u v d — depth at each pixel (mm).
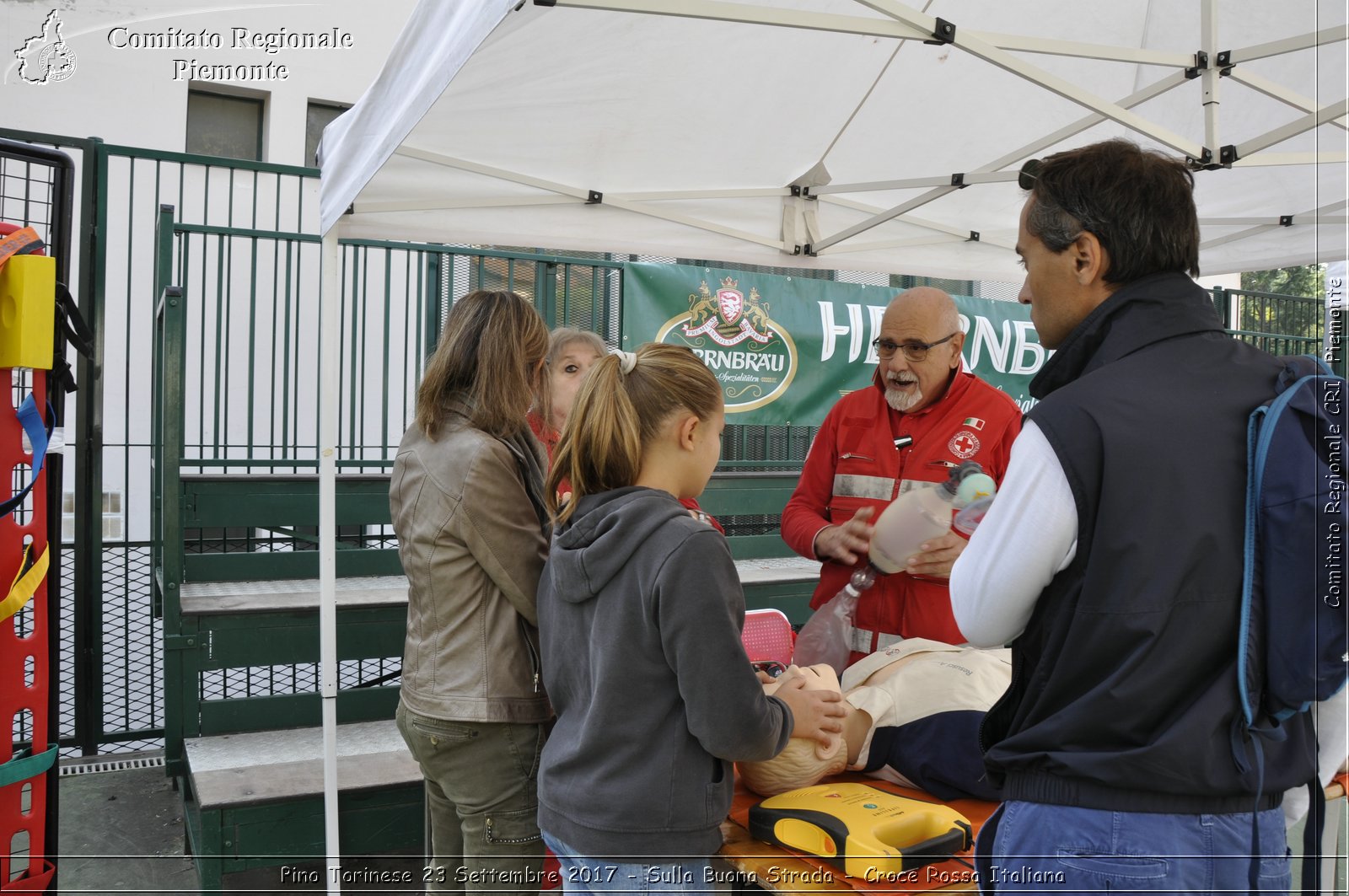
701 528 1438
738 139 2930
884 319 2477
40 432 1990
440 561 1918
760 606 4125
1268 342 5562
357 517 3850
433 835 2115
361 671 4184
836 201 3438
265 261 5203
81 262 4090
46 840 2113
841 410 2680
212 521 3629
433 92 1790
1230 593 1103
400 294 5199
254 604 3406
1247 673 1092
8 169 4414
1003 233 3658
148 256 5035
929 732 1805
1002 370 5215
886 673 1951
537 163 2889
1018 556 1170
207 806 2680
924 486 2463
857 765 1851
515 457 1964
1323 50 2180
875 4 1721
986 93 2715
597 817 1444
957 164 3145
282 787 2811
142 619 4727
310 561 3912
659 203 3252
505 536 1879
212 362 5059
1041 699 1185
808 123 2883
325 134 2658
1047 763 1167
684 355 1596
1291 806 1341
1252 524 1104
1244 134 2625
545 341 2086
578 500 1583
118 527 4867
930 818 1577
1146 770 1097
